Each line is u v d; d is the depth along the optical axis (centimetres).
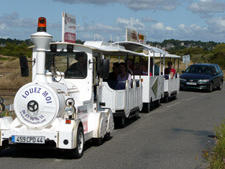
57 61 865
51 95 716
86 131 832
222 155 736
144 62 1623
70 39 1241
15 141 713
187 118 1394
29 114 721
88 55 862
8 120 743
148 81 1527
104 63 836
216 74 2722
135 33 1898
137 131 1109
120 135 1038
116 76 1260
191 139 985
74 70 864
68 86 818
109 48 1105
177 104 1869
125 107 1166
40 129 719
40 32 735
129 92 1217
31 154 788
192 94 2423
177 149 859
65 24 1183
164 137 1011
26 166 682
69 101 730
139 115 1477
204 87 2566
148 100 1538
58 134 705
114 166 694
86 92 864
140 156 782
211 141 959
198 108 1706
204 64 2820
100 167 684
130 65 1487
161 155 795
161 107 1745
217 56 7331
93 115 863
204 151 829
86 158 755
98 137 855
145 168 686
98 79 932
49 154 788
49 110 716
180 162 736
